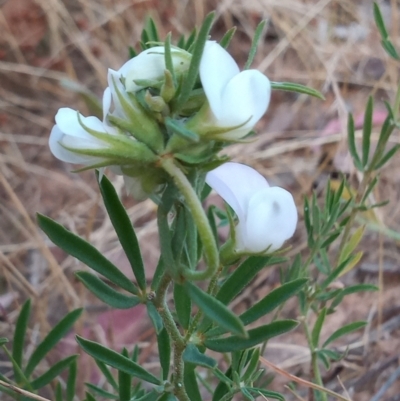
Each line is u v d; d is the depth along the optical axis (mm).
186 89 65
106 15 314
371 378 185
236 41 329
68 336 191
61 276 190
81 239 83
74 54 311
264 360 124
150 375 90
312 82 288
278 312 149
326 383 188
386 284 218
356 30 324
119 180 244
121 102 66
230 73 66
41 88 296
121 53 312
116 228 84
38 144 277
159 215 69
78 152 65
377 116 262
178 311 85
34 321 201
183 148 66
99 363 128
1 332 193
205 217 64
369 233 233
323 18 330
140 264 86
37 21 309
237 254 74
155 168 68
